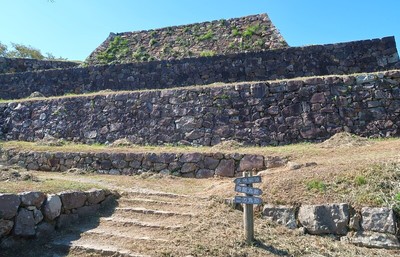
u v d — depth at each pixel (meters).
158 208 5.43
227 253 3.93
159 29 17.77
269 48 14.39
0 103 12.58
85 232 4.66
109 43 17.72
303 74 12.09
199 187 6.86
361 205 4.55
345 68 11.78
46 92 14.76
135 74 13.93
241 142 9.46
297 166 6.05
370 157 6.00
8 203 4.28
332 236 4.49
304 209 4.75
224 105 9.99
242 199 4.21
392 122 8.77
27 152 9.30
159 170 8.16
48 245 4.36
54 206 4.75
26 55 25.38
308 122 9.24
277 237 4.42
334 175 5.27
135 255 3.96
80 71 14.63
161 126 10.33
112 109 11.05
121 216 5.21
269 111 9.59
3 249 4.16
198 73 13.20
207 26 17.00
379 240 4.23
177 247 4.08
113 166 8.50
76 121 11.27
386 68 11.44
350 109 9.11
